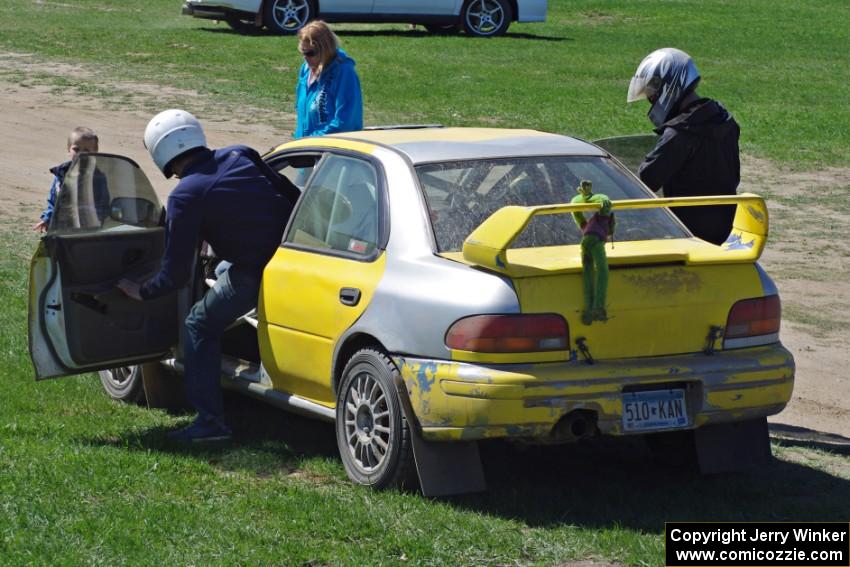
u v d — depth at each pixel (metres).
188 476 7.22
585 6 46.12
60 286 7.76
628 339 6.56
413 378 6.65
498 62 31.33
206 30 35.38
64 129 22.30
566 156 7.70
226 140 21.06
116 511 6.54
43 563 5.84
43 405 8.70
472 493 7.02
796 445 8.26
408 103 25.14
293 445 7.96
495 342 6.38
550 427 6.38
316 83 10.68
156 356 8.23
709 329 6.73
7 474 7.04
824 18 45.00
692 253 6.79
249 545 6.12
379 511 6.58
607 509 6.84
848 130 24.41
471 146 7.67
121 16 39.06
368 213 7.32
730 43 37.94
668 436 7.66
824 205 18.47
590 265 6.43
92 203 7.88
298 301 7.49
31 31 34.22
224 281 7.80
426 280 6.72
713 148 7.80
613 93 27.25
